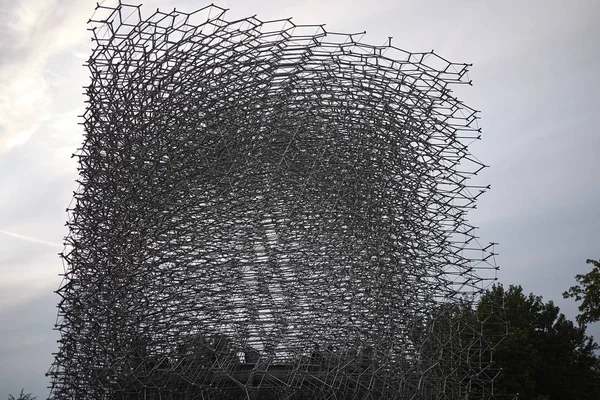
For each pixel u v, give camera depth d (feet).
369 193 82.74
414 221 88.28
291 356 75.87
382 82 84.53
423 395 77.46
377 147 85.15
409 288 82.89
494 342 130.72
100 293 79.00
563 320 145.18
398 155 87.45
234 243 81.10
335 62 81.15
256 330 77.20
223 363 73.61
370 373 72.33
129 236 78.79
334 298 74.64
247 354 78.28
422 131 88.02
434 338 84.48
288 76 81.82
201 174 80.12
